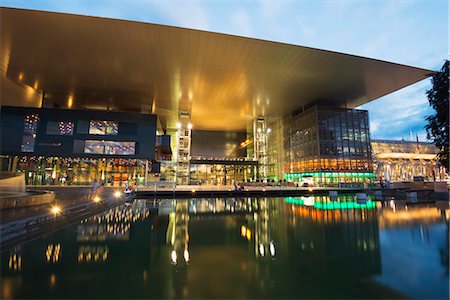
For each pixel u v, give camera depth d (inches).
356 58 1047.0
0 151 1286.9
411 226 404.2
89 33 878.4
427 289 180.5
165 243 318.7
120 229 396.5
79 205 489.4
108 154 1401.3
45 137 1341.0
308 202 813.2
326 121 1646.2
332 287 185.8
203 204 762.2
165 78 1248.2
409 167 2736.2
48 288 183.8
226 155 2539.4
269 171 2265.0
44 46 956.0
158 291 179.5
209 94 1489.9
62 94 1457.9
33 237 321.1
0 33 871.7
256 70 1158.3
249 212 592.1
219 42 940.0
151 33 883.4
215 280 202.8
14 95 1486.2
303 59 1060.5
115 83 1311.5
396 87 1368.1
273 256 264.1
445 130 648.4
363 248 288.7
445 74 643.5
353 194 1110.4
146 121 1467.8
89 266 232.7
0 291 177.5
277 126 2202.3
